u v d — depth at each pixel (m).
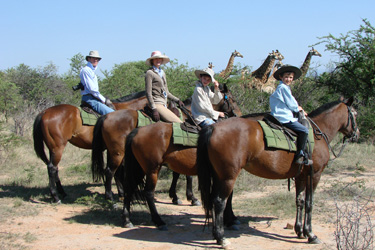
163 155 6.01
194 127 6.15
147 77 7.23
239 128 5.29
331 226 6.15
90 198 7.48
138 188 6.42
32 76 27.91
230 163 5.18
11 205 7.39
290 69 5.61
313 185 5.75
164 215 7.02
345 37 13.90
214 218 5.55
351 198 7.67
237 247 5.32
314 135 5.79
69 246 5.34
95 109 8.32
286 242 5.53
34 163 11.55
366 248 4.86
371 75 13.54
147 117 7.36
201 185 5.32
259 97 15.18
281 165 5.48
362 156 11.61
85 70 8.21
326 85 14.84
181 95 14.83
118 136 7.29
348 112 6.30
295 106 5.56
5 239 5.54
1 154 11.66
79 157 12.41
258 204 7.57
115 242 5.54
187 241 5.61
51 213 6.98
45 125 7.70
